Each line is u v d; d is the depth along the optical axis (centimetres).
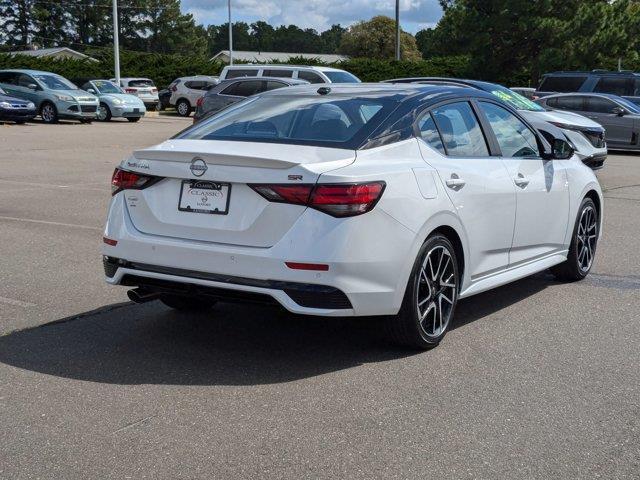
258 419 424
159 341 552
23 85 3098
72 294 668
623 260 835
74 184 1343
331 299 466
